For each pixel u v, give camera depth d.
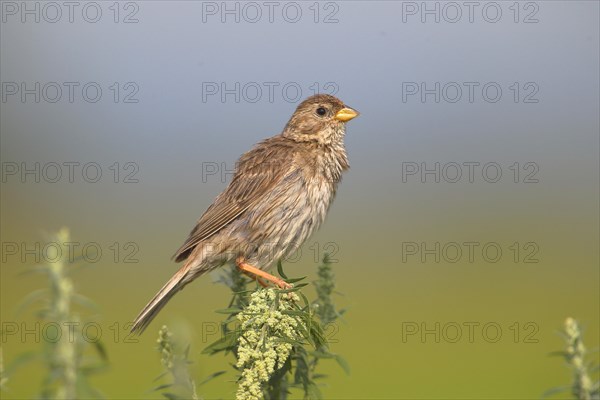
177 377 5.41
